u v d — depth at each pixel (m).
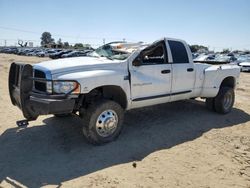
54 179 3.79
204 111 7.63
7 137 5.25
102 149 4.80
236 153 4.87
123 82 5.14
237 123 6.72
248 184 3.85
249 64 24.73
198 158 4.59
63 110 4.51
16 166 4.13
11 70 5.32
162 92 5.92
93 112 4.79
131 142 5.16
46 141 5.10
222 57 33.16
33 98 4.63
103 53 5.97
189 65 6.44
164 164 4.33
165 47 6.02
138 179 3.85
